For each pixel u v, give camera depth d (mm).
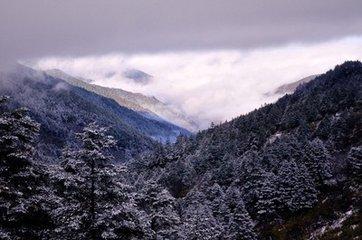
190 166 134625
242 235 64625
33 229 16531
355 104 136625
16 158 16281
